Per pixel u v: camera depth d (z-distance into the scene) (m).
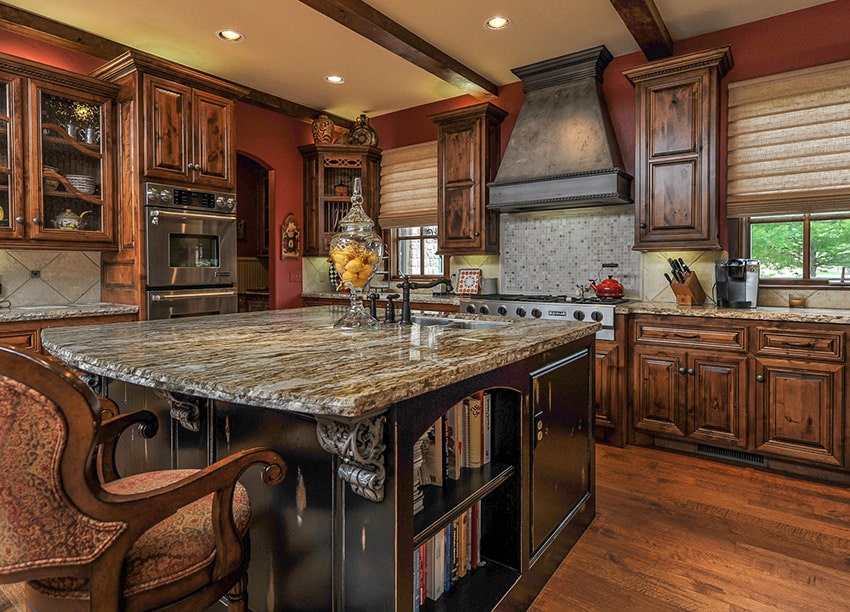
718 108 3.23
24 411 0.77
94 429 0.82
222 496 1.01
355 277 2.09
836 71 3.01
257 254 6.79
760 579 1.84
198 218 3.65
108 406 1.47
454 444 1.57
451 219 4.39
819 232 3.21
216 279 3.79
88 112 3.40
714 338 2.96
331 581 1.24
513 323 2.20
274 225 4.97
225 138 3.85
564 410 1.95
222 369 1.19
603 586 1.80
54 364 0.79
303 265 5.28
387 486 1.11
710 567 1.91
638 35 3.31
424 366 1.23
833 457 2.64
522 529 1.65
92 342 1.61
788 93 3.16
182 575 0.98
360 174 5.24
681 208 3.29
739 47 3.38
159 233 3.42
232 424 1.45
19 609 1.61
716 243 3.20
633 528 2.21
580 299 3.68
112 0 3.04
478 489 1.49
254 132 4.73
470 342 1.61
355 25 3.17
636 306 3.27
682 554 2.00
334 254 2.09
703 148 3.21
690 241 3.29
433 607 1.46
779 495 2.54
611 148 3.67
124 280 3.54
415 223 4.98
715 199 3.21
